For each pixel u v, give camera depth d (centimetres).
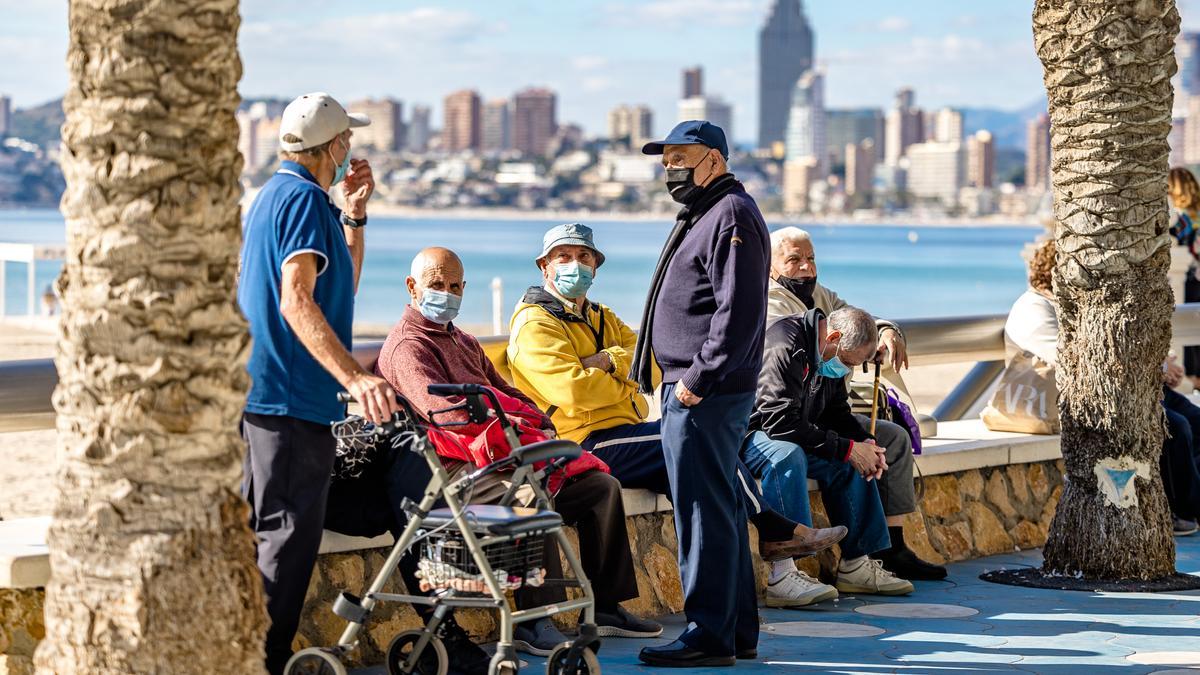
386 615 588
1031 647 607
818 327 710
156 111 382
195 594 390
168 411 386
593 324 703
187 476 391
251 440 492
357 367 471
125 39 381
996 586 751
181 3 382
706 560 570
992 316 1040
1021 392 906
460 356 612
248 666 402
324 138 506
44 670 397
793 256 771
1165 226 726
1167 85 715
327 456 499
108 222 384
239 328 401
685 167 566
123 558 388
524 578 509
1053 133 734
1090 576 747
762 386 708
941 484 830
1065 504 759
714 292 550
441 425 526
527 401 629
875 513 730
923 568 768
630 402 693
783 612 691
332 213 498
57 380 592
